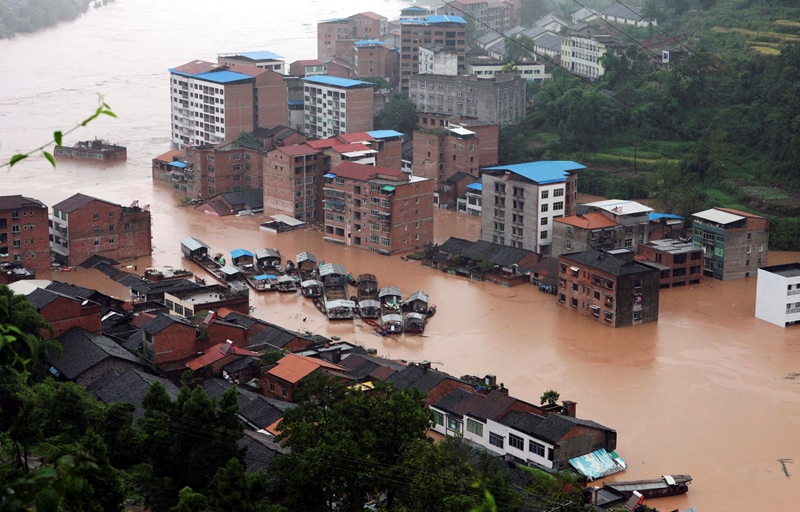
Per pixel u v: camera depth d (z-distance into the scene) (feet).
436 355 517.96
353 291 627.05
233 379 435.94
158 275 634.02
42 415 337.11
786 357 519.60
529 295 622.13
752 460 403.54
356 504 293.64
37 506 92.07
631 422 435.53
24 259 638.94
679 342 539.29
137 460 336.70
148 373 435.53
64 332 458.50
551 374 490.90
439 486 278.67
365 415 310.86
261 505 279.69
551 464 382.42
